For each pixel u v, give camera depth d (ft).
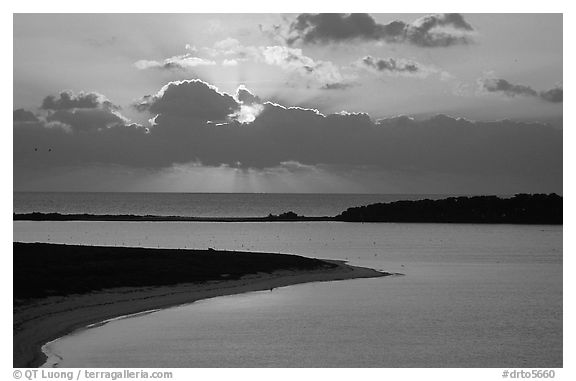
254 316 214.69
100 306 203.62
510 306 246.88
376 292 276.62
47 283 210.79
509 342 185.47
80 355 152.66
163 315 206.69
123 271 253.44
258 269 301.63
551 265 410.72
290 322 207.51
